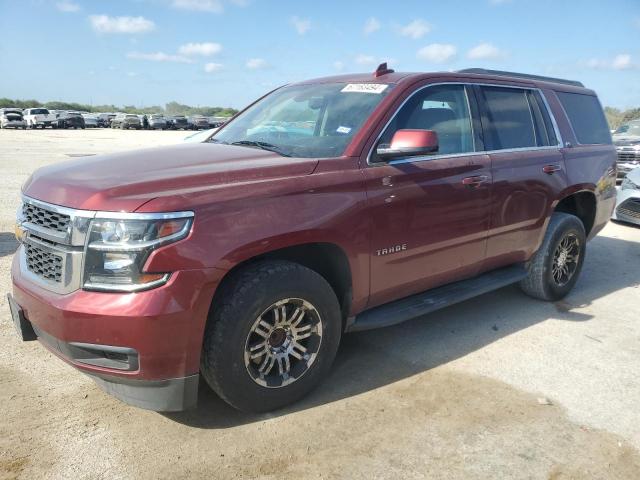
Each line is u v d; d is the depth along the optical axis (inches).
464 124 164.1
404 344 164.6
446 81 160.6
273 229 113.5
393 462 108.9
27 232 118.8
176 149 146.2
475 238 163.2
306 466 107.0
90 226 102.8
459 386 139.8
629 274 247.4
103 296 101.6
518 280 186.5
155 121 2251.5
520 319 187.2
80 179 115.1
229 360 111.8
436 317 187.3
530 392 137.9
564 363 154.7
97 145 1019.3
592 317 191.3
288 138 149.9
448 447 114.1
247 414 124.5
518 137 181.8
